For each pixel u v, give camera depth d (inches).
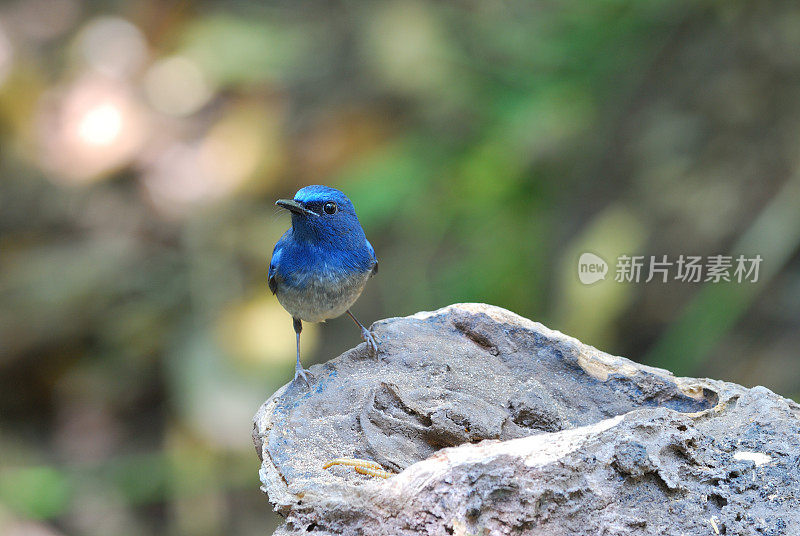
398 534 177.9
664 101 497.0
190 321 558.6
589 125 512.4
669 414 201.6
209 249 580.1
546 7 552.7
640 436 193.8
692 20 497.7
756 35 478.6
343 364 246.7
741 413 218.4
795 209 442.0
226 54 647.1
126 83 649.0
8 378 540.7
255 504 494.3
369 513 181.3
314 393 232.8
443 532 175.3
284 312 548.1
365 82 615.2
